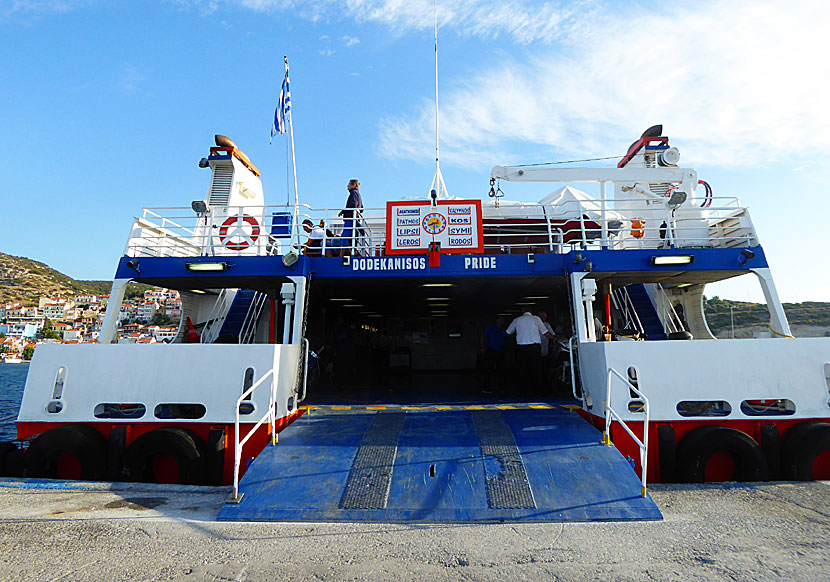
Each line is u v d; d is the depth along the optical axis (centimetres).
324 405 884
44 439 676
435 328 1761
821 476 668
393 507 527
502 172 1056
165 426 694
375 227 1200
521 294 1276
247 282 1031
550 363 1116
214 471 668
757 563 398
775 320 902
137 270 940
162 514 533
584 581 368
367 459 623
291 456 634
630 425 683
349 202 1136
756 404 765
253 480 581
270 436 689
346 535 471
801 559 406
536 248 1145
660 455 669
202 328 1250
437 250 940
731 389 688
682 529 479
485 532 477
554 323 1527
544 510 519
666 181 1048
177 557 417
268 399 689
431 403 910
